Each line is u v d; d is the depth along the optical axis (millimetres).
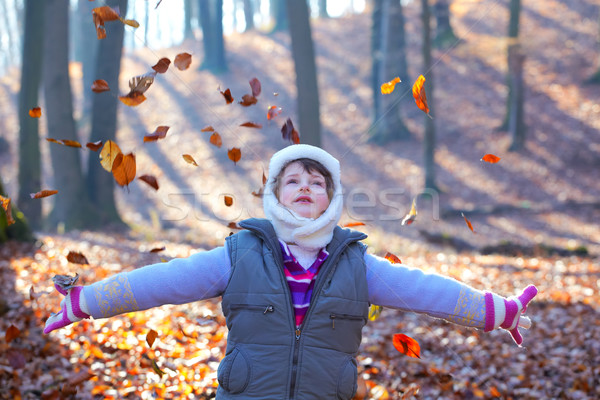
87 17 28656
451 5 34000
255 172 21594
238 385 2023
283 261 2139
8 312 5145
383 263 2215
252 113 26375
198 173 21969
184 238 13500
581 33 28141
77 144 2305
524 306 2145
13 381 3803
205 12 31625
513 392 4445
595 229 16094
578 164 20547
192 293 2111
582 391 4449
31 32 14977
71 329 4730
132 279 2084
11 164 23547
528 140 22219
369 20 34531
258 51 33031
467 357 5062
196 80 30219
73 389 3348
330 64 30688
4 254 8070
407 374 4555
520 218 17250
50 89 14430
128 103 2295
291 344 2027
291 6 14672
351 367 2100
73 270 7512
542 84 25250
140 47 43312
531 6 31578
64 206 14648
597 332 5867
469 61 27828
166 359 4160
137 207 19656
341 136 24703
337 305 2070
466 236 15609
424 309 2154
